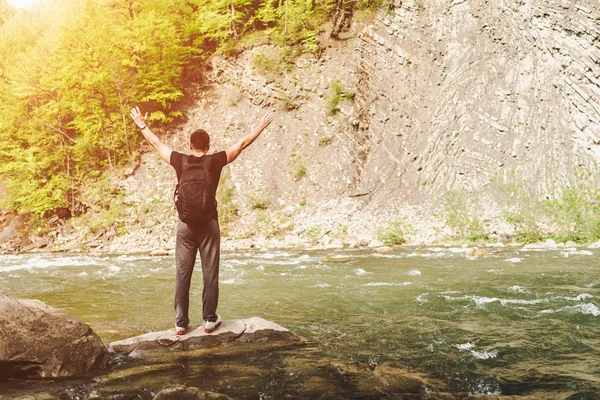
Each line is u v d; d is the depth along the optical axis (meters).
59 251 21.89
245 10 30.70
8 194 27.00
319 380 3.22
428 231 19.06
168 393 2.75
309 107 25.95
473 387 3.08
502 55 22.94
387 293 7.26
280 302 6.72
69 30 27.09
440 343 4.27
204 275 4.37
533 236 17.41
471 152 21.34
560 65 20.67
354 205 21.70
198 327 4.50
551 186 18.95
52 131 28.16
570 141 19.50
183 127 27.28
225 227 22.16
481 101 22.39
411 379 3.24
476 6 24.70
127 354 4.06
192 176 4.16
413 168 22.38
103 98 27.78
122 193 24.55
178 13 31.23
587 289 7.22
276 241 20.17
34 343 3.46
